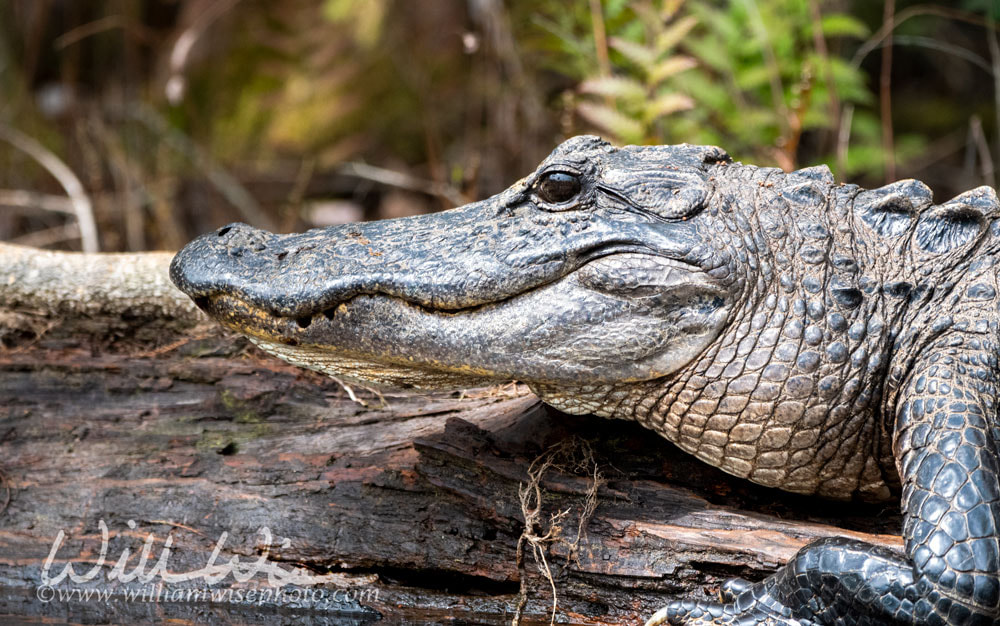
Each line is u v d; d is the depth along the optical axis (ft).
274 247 19.90
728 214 19.01
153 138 50.78
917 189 19.77
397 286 18.79
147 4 58.29
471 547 20.85
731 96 36.99
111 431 24.11
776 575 17.43
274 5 58.23
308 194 52.49
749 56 36.99
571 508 20.24
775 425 18.66
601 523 19.94
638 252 18.51
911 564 15.96
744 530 19.15
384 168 53.16
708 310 18.53
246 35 57.98
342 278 18.92
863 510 20.26
